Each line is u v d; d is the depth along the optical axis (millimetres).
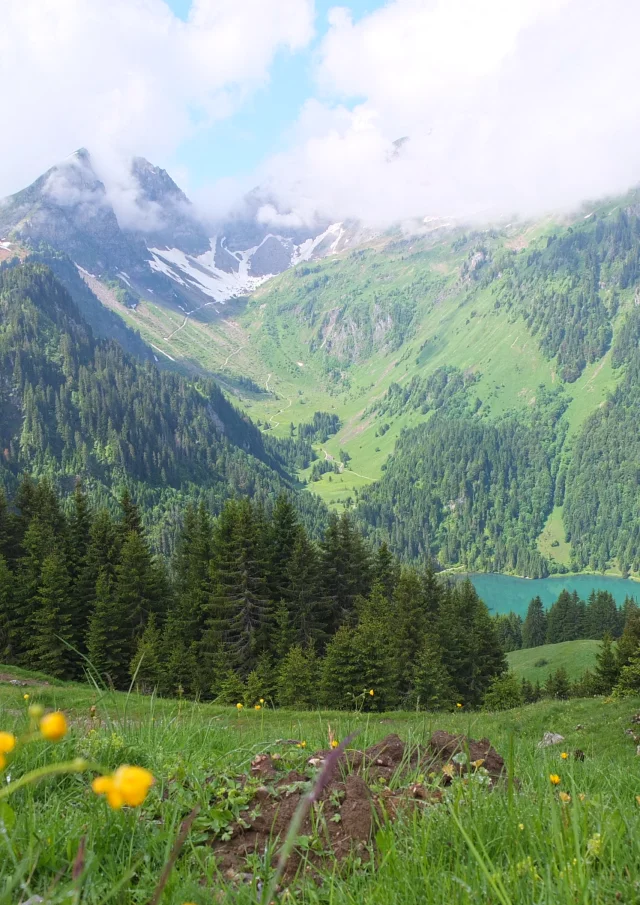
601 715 25141
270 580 60594
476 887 2426
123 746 4395
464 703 57375
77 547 63656
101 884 2615
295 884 2799
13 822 2777
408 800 3596
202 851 3174
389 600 65250
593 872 2543
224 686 45719
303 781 4043
